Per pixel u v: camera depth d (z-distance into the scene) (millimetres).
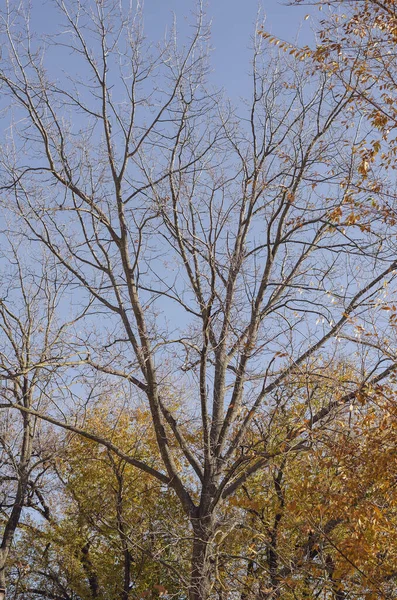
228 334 14602
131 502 19094
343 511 11961
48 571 21953
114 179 15562
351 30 12656
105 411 19875
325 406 14688
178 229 15203
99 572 20391
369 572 11773
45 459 19969
